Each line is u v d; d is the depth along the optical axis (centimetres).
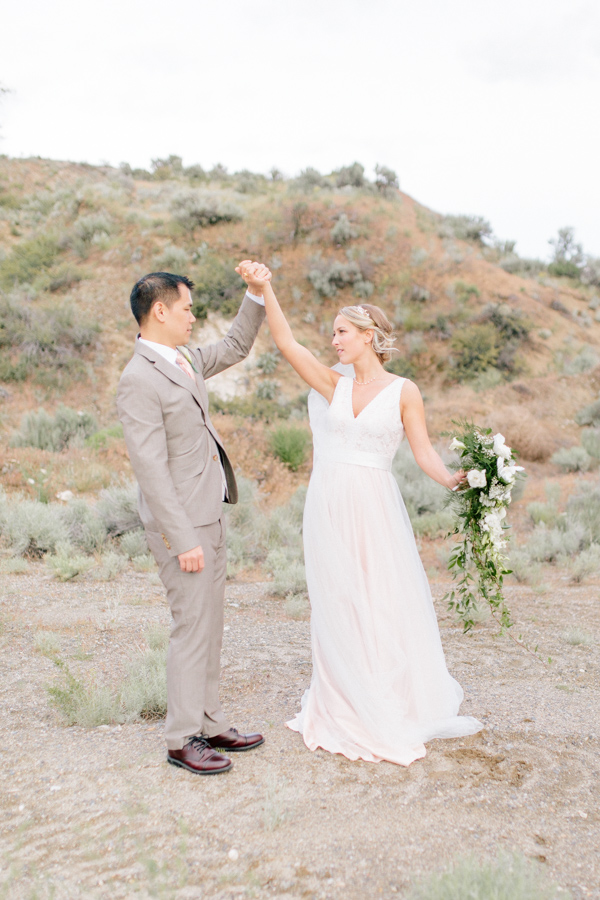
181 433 281
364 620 314
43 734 321
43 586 628
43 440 1368
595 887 208
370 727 301
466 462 328
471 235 3453
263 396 2234
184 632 284
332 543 321
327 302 2688
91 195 3141
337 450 332
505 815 251
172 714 284
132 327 2345
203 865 216
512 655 480
